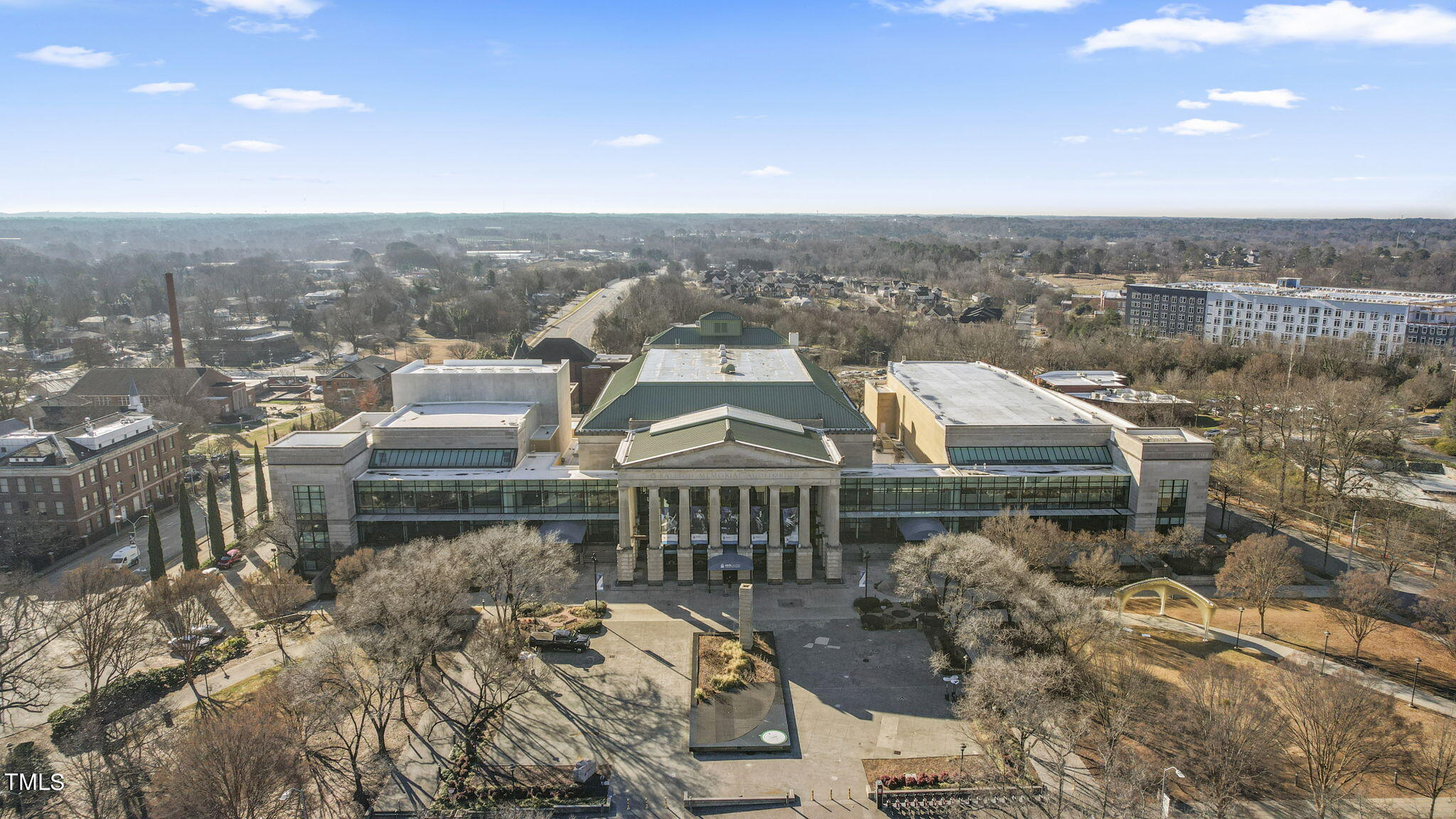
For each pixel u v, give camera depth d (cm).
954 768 8694
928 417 15338
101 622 9819
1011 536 12094
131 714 9481
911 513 13562
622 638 11256
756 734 9238
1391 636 11169
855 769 8750
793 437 13475
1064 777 8494
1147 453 13075
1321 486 16700
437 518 13350
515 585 10600
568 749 9012
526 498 13475
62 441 14800
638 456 12725
